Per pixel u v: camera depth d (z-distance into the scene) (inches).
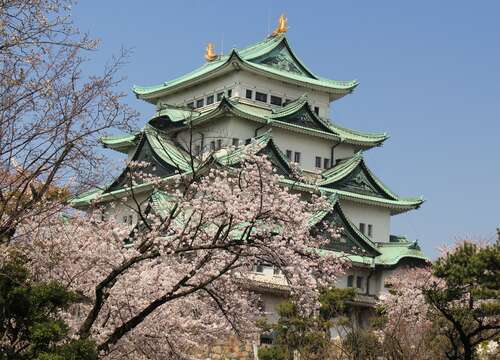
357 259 2987.2
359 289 3009.4
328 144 3452.3
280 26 3656.5
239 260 1083.3
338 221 2952.8
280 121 3265.3
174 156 2908.5
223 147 1130.0
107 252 1062.4
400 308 2174.0
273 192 1002.7
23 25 871.1
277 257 997.2
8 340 861.8
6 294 830.5
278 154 2891.2
